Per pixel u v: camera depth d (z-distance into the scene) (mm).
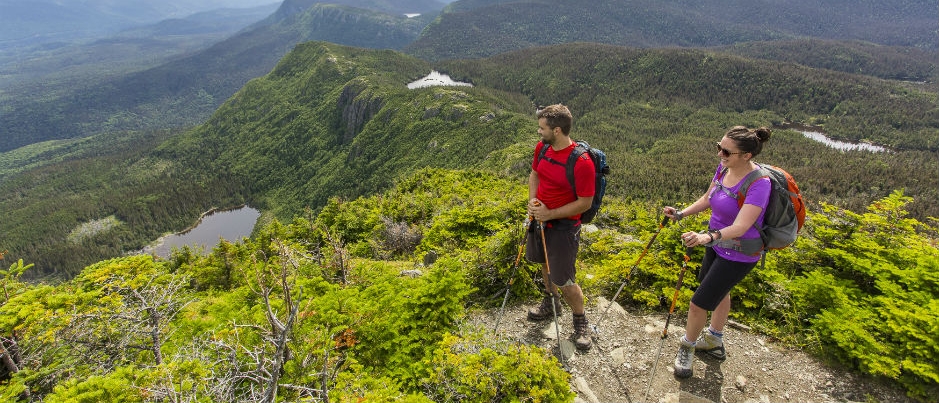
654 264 6332
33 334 7102
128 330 6914
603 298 6254
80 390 4398
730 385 4582
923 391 4246
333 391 4195
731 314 5750
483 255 6906
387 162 171250
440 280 5871
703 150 146250
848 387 4484
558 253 4730
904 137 191875
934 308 4617
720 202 4180
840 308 5203
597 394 4543
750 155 3924
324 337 4734
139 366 6422
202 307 9641
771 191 3920
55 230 170000
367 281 8398
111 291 8492
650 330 5441
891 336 4734
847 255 6109
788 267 6684
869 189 113562
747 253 4082
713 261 4438
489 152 138750
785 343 5152
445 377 4477
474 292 6684
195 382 4453
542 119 4273
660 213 12320
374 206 23844
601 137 174500
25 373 6527
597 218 14281
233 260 20141
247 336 5254
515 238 6648
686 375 4645
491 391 4133
